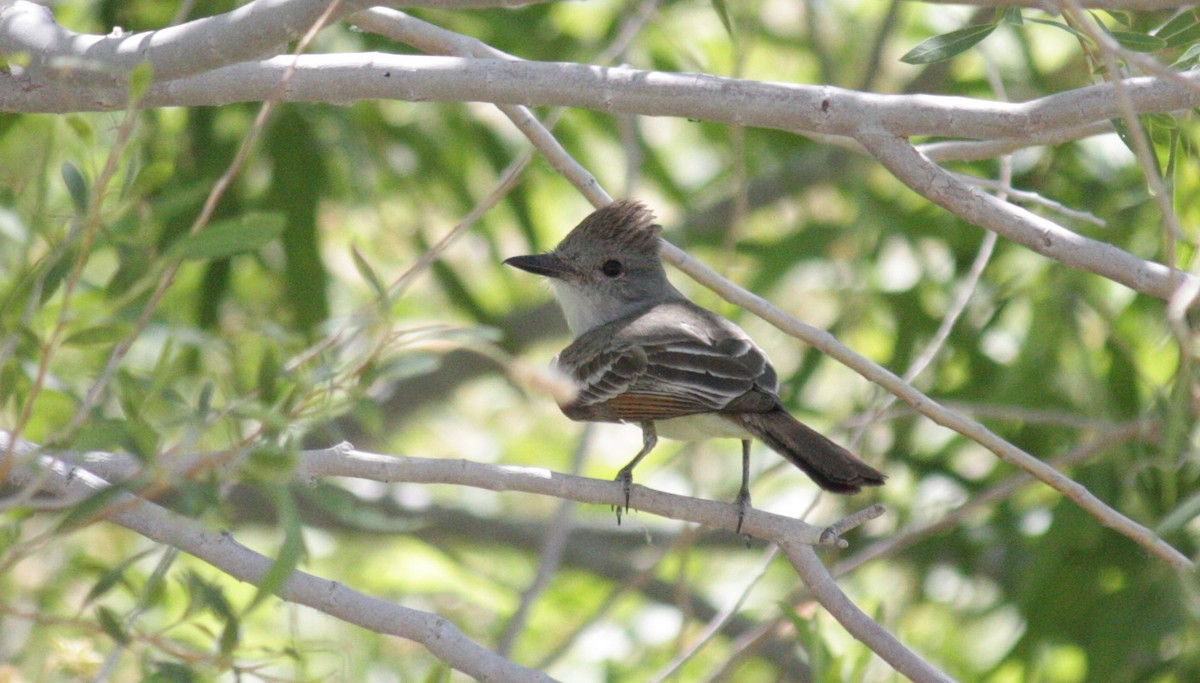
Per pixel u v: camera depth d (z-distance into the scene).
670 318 9.28
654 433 8.89
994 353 13.47
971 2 6.81
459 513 14.90
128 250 5.54
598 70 6.91
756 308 7.56
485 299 16.59
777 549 8.69
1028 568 12.39
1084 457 10.89
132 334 5.30
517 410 17.45
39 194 6.13
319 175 12.60
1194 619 11.46
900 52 16.11
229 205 12.30
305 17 6.34
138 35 6.67
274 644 9.36
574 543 14.81
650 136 16.88
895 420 13.16
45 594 9.27
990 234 9.29
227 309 12.80
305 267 12.56
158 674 5.96
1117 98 6.09
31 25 6.83
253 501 13.20
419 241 13.97
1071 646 12.54
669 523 15.71
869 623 6.99
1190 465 11.37
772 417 8.30
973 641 13.91
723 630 13.95
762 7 15.70
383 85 6.93
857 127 6.79
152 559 11.45
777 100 6.80
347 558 13.24
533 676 6.47
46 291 5.46
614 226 10.43
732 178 16.20
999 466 12.94
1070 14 6.49
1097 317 12.34
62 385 6.41
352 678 9.68
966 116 6.70
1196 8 7.30
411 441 16.72
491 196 7.55
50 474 6.43
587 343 9.27
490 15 13.05
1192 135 9.22
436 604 13.27
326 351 5.98
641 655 13.61
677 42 11.35
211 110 12.32
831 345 7.41
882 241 14.06
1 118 9.61
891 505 13.58
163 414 5.59
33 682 7.84
